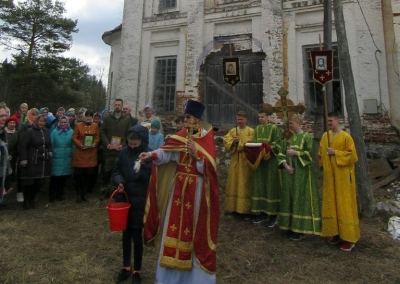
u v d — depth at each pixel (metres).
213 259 3.38
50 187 7.30
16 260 4.30
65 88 26.36
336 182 4.90
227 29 11.56
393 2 8.98
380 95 9.20
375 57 9.34
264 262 4.50
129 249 3.91
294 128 5.47
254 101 11.09
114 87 15.02
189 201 3.46
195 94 11.71
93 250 4.75
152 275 4.02
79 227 5.70
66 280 3.87
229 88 11.49
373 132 9.20
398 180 7.52
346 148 4.87
